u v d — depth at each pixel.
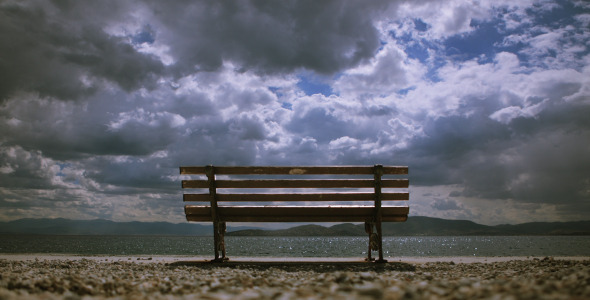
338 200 7.50
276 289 4.16
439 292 3.49
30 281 4.72
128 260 9.00
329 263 7.47
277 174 7.52
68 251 53.75
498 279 4.95
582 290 3.33
